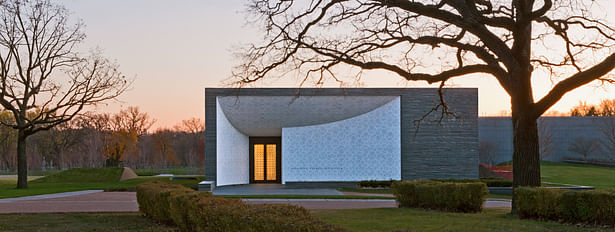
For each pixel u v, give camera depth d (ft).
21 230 36.86
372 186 91.97
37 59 98.53
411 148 95.40
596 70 38.78
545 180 129.39
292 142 96.27
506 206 61.31
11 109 96.84
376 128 95.91
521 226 33.42
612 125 180.14
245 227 21.54
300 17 45.03
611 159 179.42
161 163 227.81
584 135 190.08
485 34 42.29
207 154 92.68
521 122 42.93
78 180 114.52
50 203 63.62
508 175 108.99
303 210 22.94
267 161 106.83
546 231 31.19
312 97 93.61
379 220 37.37
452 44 44.04
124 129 197.88
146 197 43.24
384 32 45.73
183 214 32.71
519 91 42.73
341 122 96.17
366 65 45.06
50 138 211.20
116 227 38.01
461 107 95.55
